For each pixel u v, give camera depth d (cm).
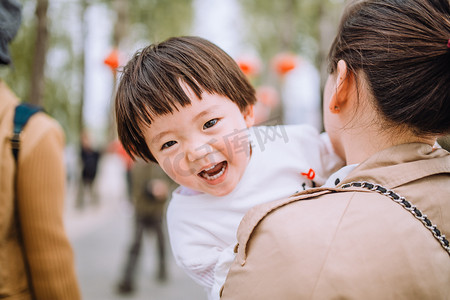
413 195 76
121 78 100
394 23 82
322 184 112
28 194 127
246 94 104
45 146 130
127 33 845
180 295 426
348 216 72
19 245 132
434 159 81
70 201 1067
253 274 73
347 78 87
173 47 100
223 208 104
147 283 458
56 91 487
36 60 279
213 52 101
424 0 83
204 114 92
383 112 81
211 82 94
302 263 69
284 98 1016
